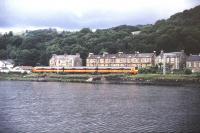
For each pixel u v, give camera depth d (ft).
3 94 409.08
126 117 244.83
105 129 208.33
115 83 629.10
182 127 211.61
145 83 594.65
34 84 611.88
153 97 362.94
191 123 222.69
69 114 258.57
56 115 254.68
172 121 229.45
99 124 221.66
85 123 224.74
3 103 321.52
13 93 422.82
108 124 221.46
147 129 207.41
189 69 648.79
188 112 262.88
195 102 317.22
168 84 567.59
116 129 207.72
